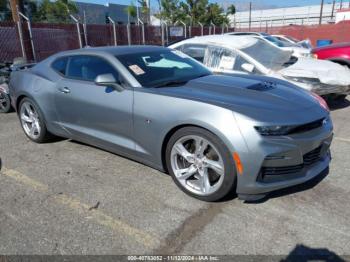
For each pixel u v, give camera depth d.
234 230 2.70
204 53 6.10
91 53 4.04
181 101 3.10
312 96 3.52
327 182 3.45
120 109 3.54
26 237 2.67
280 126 2.75
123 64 3.69
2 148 4.66
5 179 3.69
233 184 2.90
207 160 3.02
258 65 5.64
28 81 4.65
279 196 3.19
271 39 13.68
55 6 22.39
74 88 4.02
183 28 18.69
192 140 3.12
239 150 2.74
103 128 3.84
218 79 3.80
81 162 4.11
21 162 4.15
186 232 2.70
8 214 3.00
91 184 3.54
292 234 2.63
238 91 3.32
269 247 2.50
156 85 3.53
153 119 3.26
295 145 2.78
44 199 3.25
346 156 4.13
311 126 2.92
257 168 2.75
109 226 2.80
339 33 26.39
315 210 2.95
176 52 4.48
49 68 4.51
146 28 16.66
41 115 4.57
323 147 3.13
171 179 3.60
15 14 11.15
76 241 2.62
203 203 3.11
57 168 3.95
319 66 6.04
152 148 3.39
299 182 2.95
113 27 14.40
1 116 6.55
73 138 4.34
